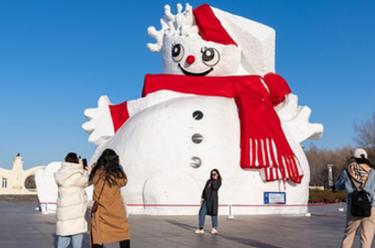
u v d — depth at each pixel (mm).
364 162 7914
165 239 11320
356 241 11086
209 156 19281
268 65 22234
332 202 39469
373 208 7707
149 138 19625
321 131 22562
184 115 19953
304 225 15172
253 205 19422
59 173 7305
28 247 9773
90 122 21984
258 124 19750
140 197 19203
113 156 7270
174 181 18781
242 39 22031
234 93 21141
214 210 12547
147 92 21750
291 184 20203
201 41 21453
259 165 19328
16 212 21203
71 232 7105
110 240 6992
